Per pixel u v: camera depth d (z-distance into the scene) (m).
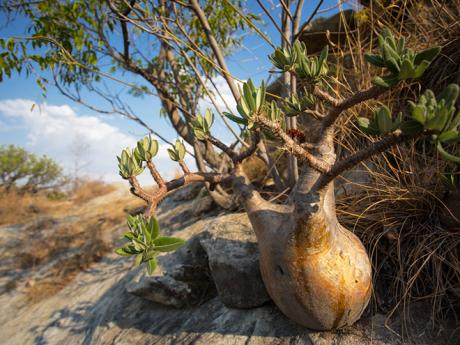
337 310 1.14
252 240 1.80
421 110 0.55
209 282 2.02
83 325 2.72
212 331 1.60
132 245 0.73
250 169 3.13
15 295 4.35
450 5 2.09
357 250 1.18
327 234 1.04
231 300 1.65
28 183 13.37
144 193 0.93
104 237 5.04
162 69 3.11
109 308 2.48
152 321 2.06
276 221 1.17
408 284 1.32
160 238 0.71
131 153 0.94
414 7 2.20
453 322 1.23
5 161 13.03
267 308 1.57
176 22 2.06
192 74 3.01
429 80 1.83
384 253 1.46
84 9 2.84
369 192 1.65
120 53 2.87
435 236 1.38
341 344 1.23
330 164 0.93
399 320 1.28
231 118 0.80
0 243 6.67
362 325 1.29
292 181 2.21
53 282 4.17
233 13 2.53
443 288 1.25
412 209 1.46
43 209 9.45
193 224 2.87
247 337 1.45
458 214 1.29
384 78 0.67
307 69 0.83
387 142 0.69
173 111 3.08
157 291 2.05
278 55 0.87
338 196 1.77
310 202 0.97
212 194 2.85
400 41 0.70
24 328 3.36
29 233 6.81
